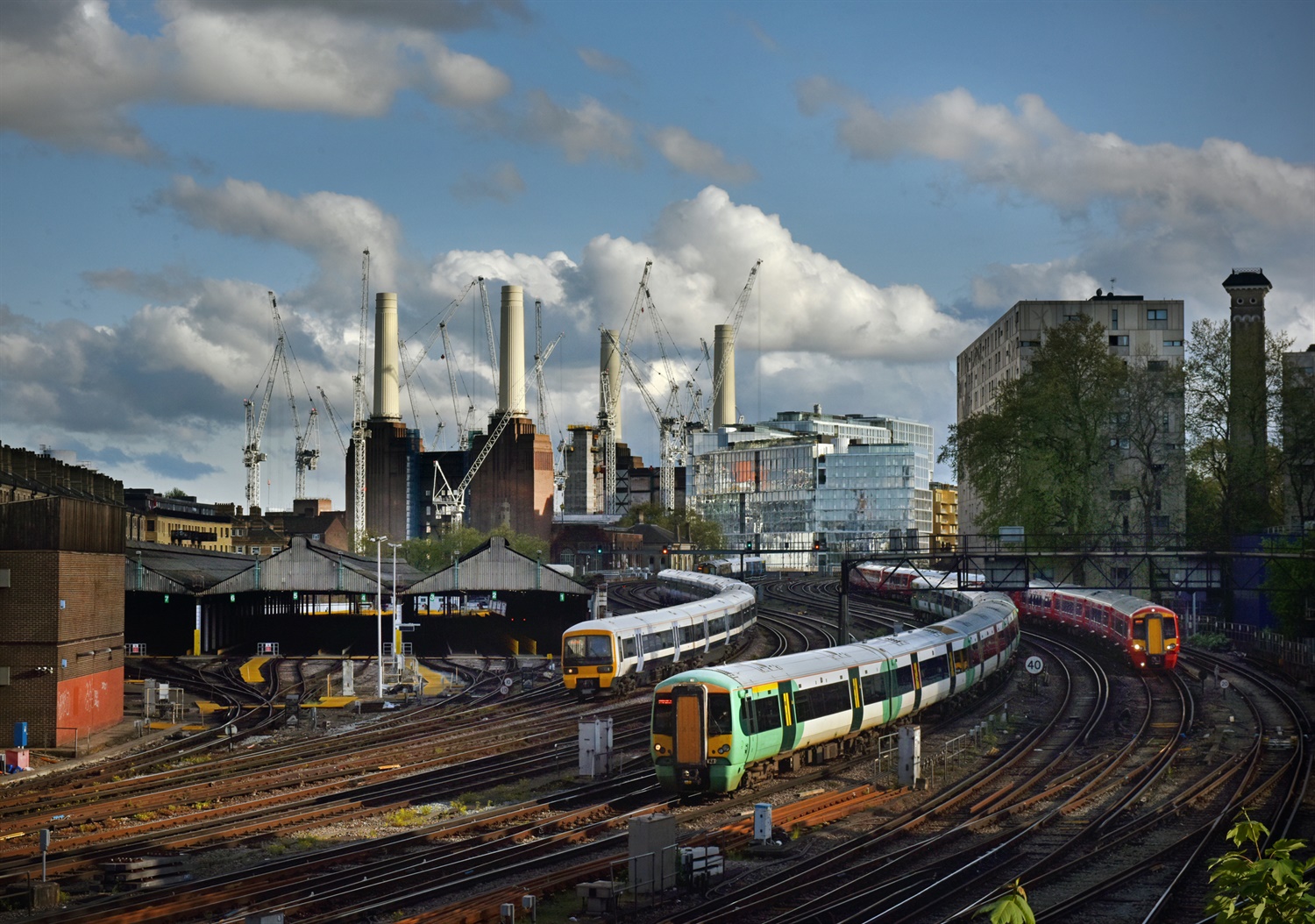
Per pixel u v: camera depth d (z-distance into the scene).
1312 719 57.50
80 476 85.56
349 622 121.12
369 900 29.69
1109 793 42.56
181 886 31.06
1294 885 14.45
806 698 46.72
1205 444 96.69
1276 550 79.25
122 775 50.53
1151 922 27.61
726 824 37.56
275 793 44.12
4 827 38.84
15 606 59.03
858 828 37.81
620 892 30.94
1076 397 96.50
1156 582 99.12
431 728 61.91
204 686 82.19
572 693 71.81
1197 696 66.00
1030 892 30.53
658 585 139.50
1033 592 97.88
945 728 58.34
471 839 35.78
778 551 74.75
